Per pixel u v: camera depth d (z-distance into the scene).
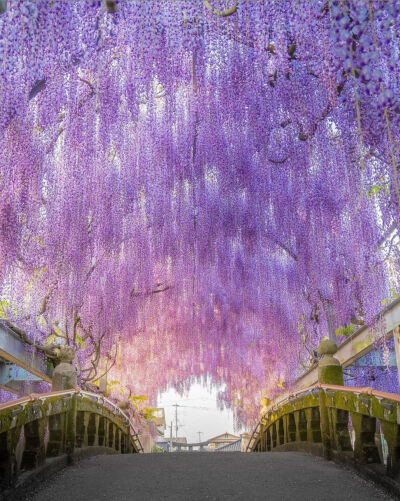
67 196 7.64
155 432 19.41
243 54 5.84
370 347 9.35
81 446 6.35
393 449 3.79
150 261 9.58
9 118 4.70
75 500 3.91
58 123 6.61
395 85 3.24
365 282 8.04
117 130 6.73
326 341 6.50
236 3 4.38
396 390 10.77
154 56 5.21
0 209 6.45
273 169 7.91
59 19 4.21
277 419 8.36
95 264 9.23
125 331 10.79
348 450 5.30
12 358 9.20
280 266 10.55
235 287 10.91
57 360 9.77
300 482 4.40
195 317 12.88
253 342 13.38
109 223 8.40
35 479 4.33
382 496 3.83
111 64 6.15
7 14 3.89
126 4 4.81
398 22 3.35
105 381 13.50
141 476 4.80
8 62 4.09
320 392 5.73
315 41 4.32
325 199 7.29
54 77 5.59
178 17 4.81
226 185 7.95
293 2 4.32
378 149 4.68
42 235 7.84
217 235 9.11
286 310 10.83
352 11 2.81
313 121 5.87
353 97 4.34
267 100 6.27
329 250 8.23
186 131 7.80
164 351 13.74
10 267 7.44
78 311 9.20
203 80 6.00
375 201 7.05
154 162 8.07
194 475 4.78
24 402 4.01
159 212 8.71
